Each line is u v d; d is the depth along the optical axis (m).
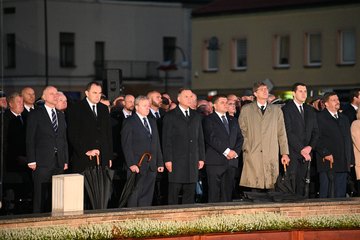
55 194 17.56
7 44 64.12
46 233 16.02
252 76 62.94
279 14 61.38
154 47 67.75
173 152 20.16
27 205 20.02
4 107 19.38
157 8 67.69
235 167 20.81
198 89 65.38
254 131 20.69
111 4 65.94
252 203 18.56
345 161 21.25
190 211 17.77
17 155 19.89
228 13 63.47
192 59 65.44
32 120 18.97
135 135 19.61
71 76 64.75
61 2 64.19
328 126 21.14
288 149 20.73
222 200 20.73
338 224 18.14
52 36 63.88
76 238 16.23
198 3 69.06
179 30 68.56
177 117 20.19
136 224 16.86
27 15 63.47
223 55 64.06
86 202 18.78
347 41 59.06
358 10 58.19
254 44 62.56
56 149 19.09
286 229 17.86
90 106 19.33
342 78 59.31
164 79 68.06
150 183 19.75
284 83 61.59
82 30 64.94
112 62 66.00
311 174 21.95
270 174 20.64
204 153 20.48
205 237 17.38
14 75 64.06
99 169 18.45
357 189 22.03
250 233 17.66
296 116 20.83
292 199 18.89
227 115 21.05
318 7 59.72
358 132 21.47
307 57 60.62
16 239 15.80
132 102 21.48
